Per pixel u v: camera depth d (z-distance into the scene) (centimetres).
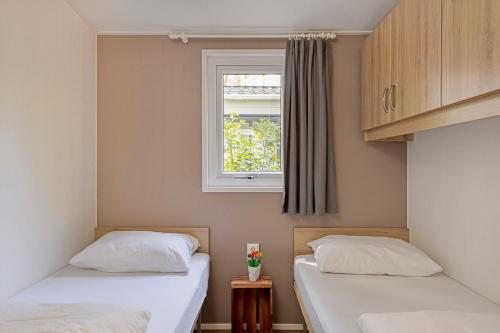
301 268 232
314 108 268
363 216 276
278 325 274
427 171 244
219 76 282
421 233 253
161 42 275
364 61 261
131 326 118
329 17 247
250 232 276
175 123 275
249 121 284
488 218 181
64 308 124
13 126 178
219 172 282
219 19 250
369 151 276
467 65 136
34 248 196
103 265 217
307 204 264
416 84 177
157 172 276
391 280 205
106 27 264
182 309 165
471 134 195
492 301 177
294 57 268
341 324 147
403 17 192
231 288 256
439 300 175
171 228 274
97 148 275
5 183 173
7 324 112
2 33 169
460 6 140
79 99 247
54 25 213
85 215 257
